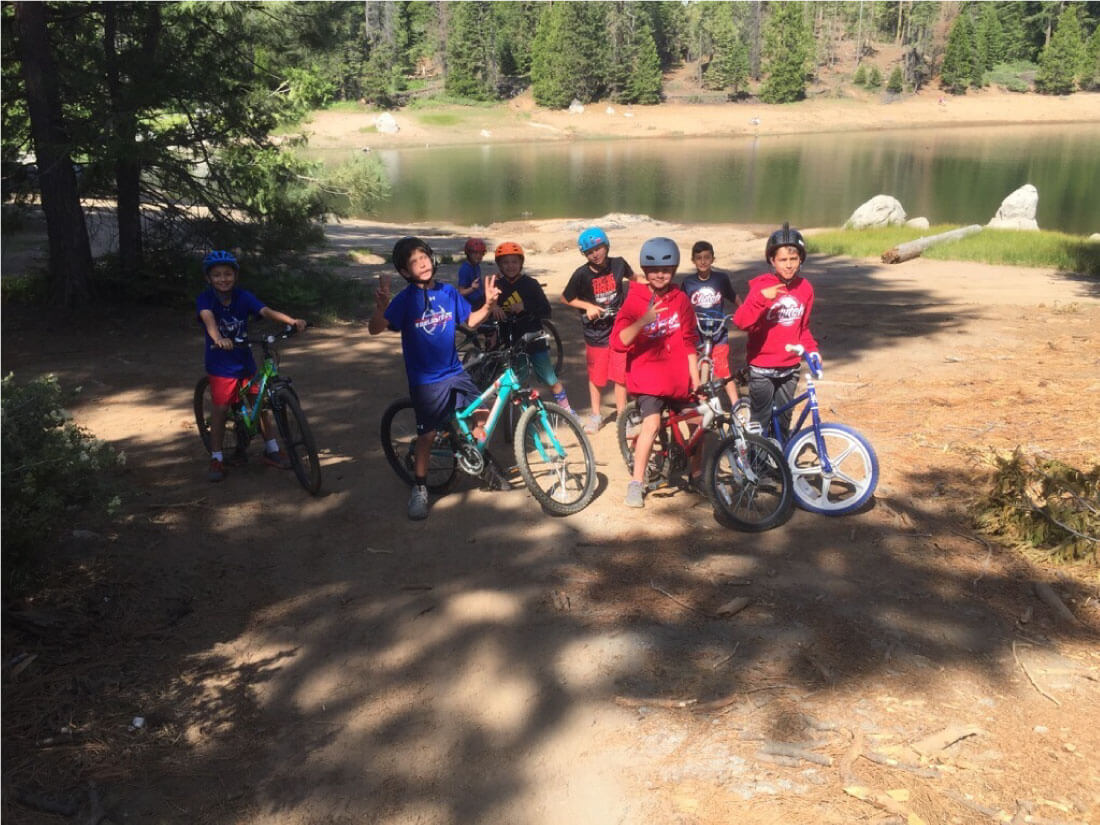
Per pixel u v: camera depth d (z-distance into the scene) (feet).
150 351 35.37
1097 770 10.82
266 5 43.83
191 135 43.75
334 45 46.52
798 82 376.48
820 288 53.42
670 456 19.83
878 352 33.55
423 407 18.78
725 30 391.65
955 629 14.06
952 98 393.50
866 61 444.96
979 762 11.02
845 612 14.64
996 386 27.50
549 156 241.76
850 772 10.92
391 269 67.36
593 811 10.66
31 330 38.29
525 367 23.30
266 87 45.57
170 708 12.89
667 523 18.48
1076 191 149.89
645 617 14.74
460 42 348.79
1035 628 14.10
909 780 10.74
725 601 15.16
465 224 118.42
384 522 19.16
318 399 28.94
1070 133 309.63
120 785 11.31
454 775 11.44
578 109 343.26
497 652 14.02
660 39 427.33
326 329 41.16
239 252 46.47
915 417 24.67
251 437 22.12
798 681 12.83
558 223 111.45
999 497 17.76
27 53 38.75
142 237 45.55
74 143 38.55
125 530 18.52
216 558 17.54
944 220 118.32
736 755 11.36
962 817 10.10
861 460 21.42
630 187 167.12
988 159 214.69
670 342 18.35
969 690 12.51
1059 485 17.38
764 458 18.44
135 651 14.29
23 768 11.49
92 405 27.99
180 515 19.52
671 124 336.29
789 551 16.94
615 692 12.82
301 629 14.99
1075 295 48.39
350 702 13.00
